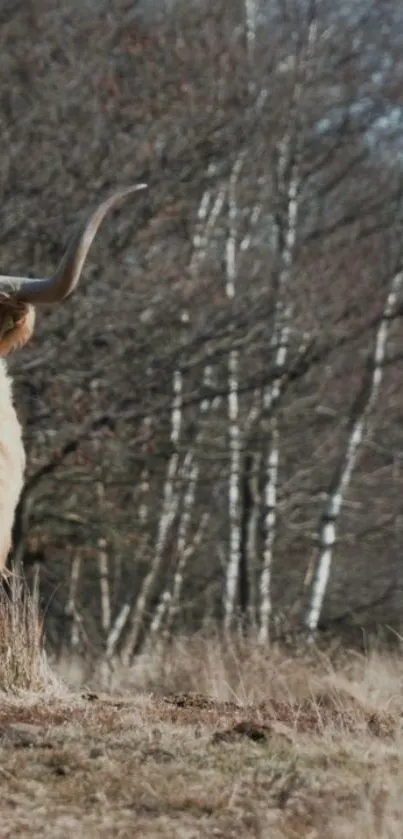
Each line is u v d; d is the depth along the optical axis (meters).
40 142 27.69
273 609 34.00
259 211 32.66
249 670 16.38
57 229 26.95
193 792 8.98
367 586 36.31
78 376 25.61
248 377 29.31
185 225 29.78
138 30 29.98
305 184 33.84
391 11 36.47
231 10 32.94
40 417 25.73
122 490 29.14
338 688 14.18
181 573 31.73
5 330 11.44
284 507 31.00
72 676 18.06
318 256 33.88
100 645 29.33
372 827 8.28
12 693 12.91
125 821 8.55
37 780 9.19
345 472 31.53
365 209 35.22
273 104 31.98
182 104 29.11
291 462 33.62
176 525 32.53
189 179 28.53
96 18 29.80
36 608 13.86
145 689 16.83
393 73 36.22
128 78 29.62
